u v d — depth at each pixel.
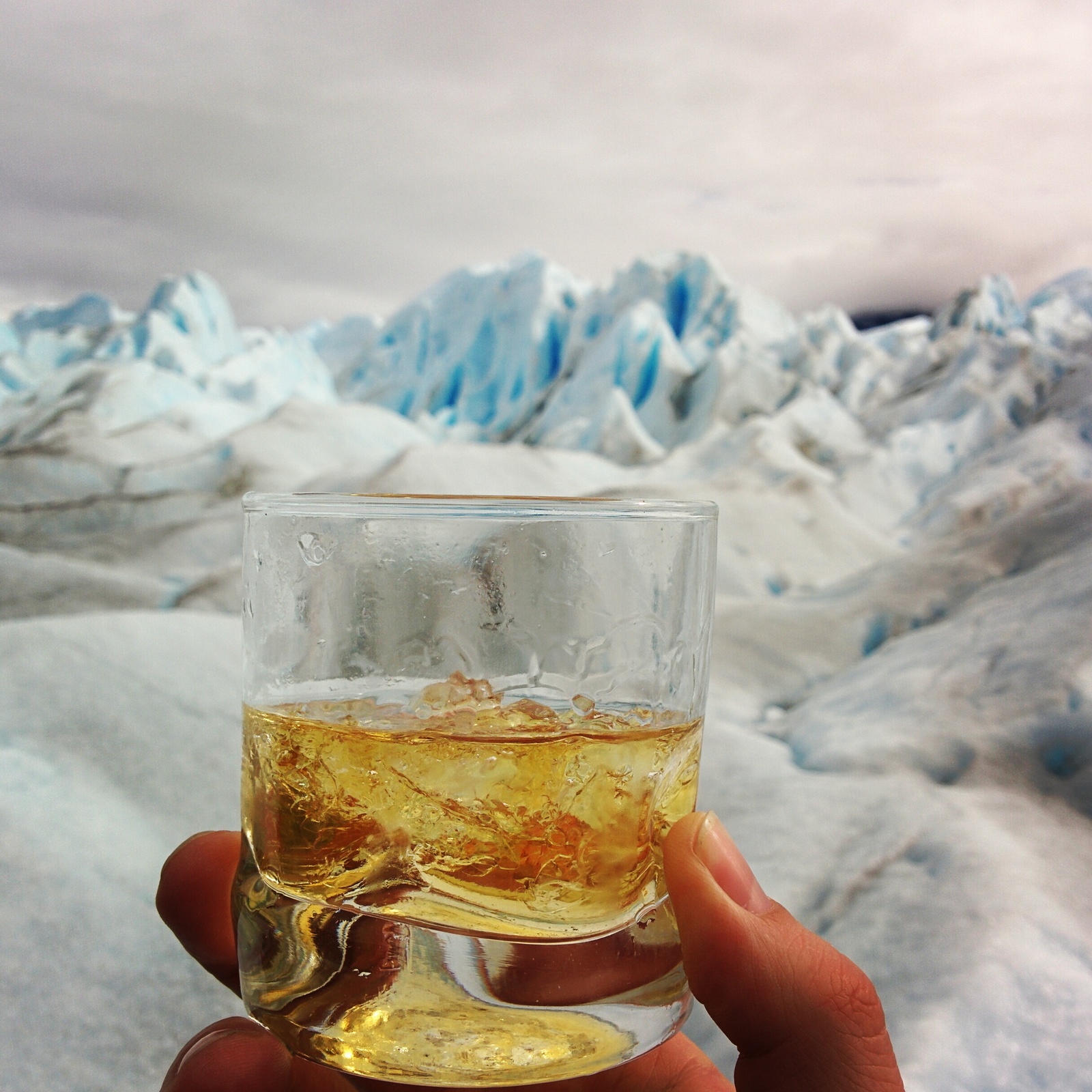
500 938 0.15
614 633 0.16
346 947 0.16
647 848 0.16
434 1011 0.15
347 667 0.16
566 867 0.15
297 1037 0.16
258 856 0.17
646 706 0.16
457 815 0.15
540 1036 0.15
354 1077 0.19
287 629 0.16
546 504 0.16
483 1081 0.15
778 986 0.18
